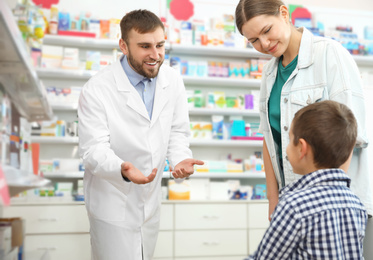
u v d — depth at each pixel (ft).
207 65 14.58
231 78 14.42
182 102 6.97
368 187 5.18
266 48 5.26
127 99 6.31
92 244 6.53
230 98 14.78
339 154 3.90
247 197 14.17
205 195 13.89
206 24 15.03
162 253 12.67
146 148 6.34
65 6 14.11
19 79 4.94
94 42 13.44
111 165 5.55
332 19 15.98
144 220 6.42
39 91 5.40
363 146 5.17
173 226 12.88
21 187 4.65
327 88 5.34
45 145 13.19
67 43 13.52
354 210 3.82
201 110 14.03
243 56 15.12
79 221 11.65
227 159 14.73
